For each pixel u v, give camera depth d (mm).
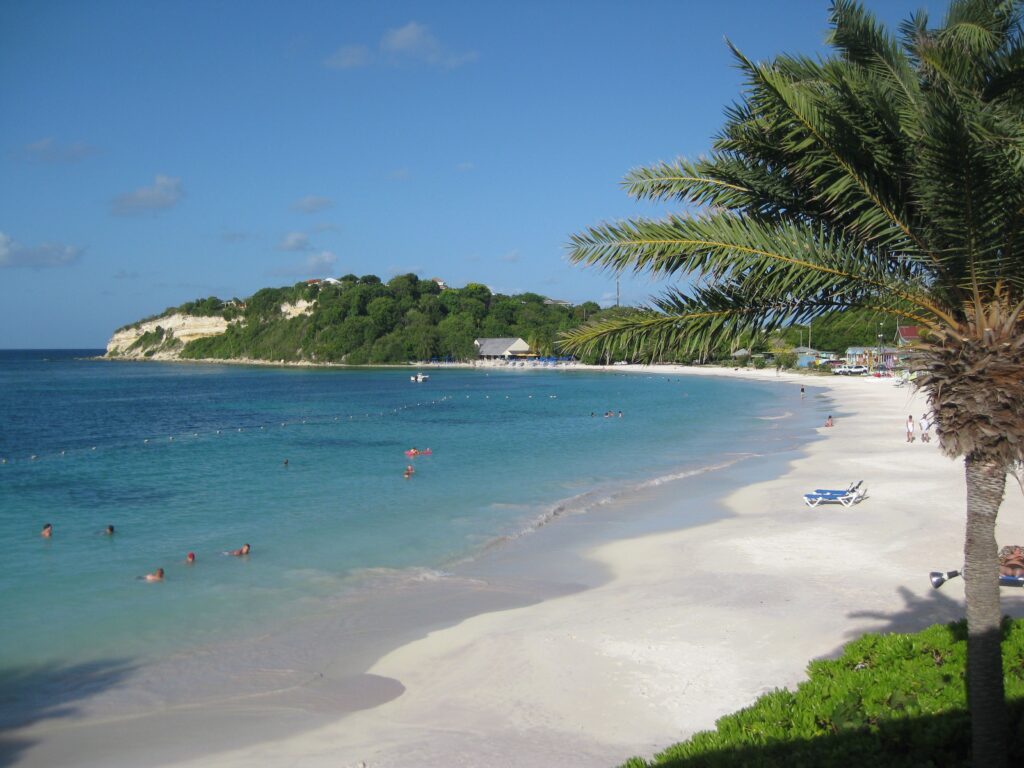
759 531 24438
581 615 17406
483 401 92438
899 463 37312
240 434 58844
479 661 15156
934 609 16500
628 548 23406
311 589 20016
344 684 14477
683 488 33062
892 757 8031
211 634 17000
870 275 8609
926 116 7496
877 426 55000
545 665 14688
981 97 8586
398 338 197250
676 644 15297
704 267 8766
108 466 42281
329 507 30078
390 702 13719
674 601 18031
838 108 8352
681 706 12797
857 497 28359
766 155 9609
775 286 8711
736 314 9195
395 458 44188
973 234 7738
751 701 12781
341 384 132250
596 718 12617
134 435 58844
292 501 31406
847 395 86250
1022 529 22672
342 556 23047
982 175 7371
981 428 7285
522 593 19453
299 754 11969
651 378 148625
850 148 8352
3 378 156625
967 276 8086
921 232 8477
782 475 35281
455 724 12758
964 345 7363
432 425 64562
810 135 8367
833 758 8008
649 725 12273
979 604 7613
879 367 111500
